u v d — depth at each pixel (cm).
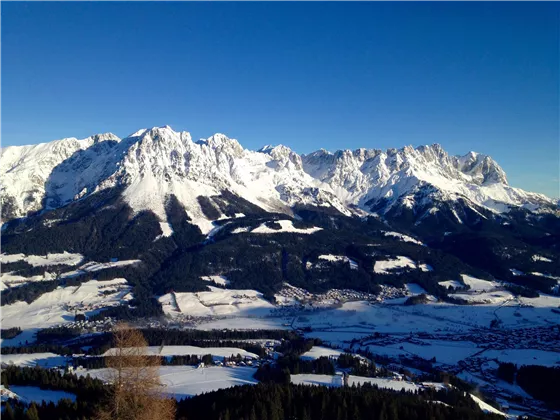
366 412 14350
